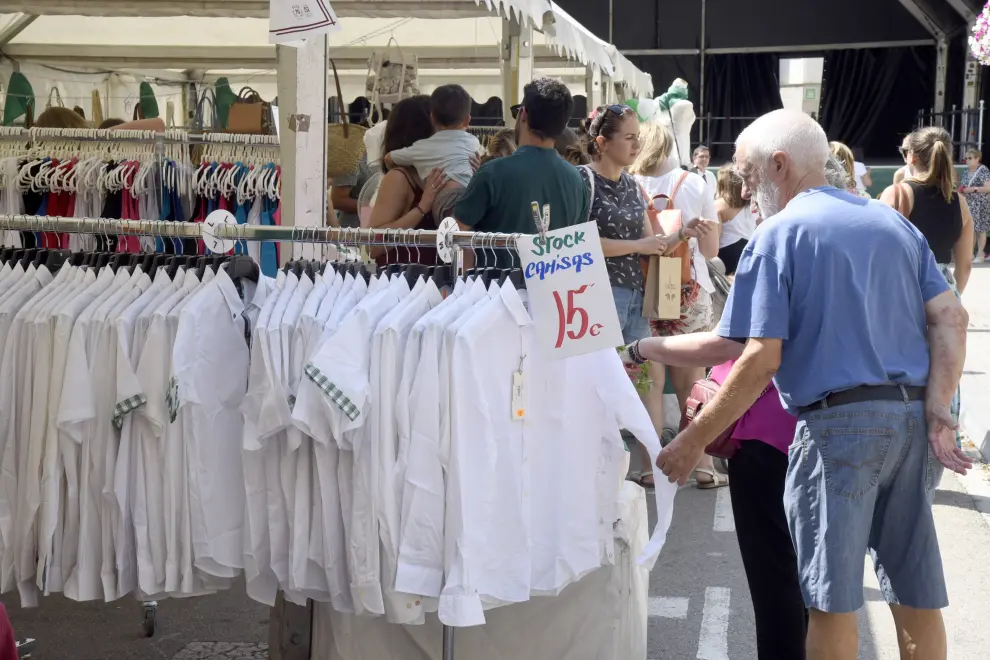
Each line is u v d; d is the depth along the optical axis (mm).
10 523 2967
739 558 4754
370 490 2740
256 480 2889
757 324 2646
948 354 2678
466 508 2729
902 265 2695
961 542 4926
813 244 2635
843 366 2602
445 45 9641
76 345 2832
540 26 5418
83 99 10320
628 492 3342
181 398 2770
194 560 2902
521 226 3918
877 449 2590
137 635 3938
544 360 2867
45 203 5738
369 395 2691
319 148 3961
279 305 2818
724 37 24047
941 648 2766
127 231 3043
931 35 23719
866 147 25188
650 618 4109
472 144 4840
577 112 15172
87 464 2889
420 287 2904
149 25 8742
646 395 5602
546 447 2932
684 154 9711
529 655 3223
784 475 3031
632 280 5020
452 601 2688
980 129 19625
